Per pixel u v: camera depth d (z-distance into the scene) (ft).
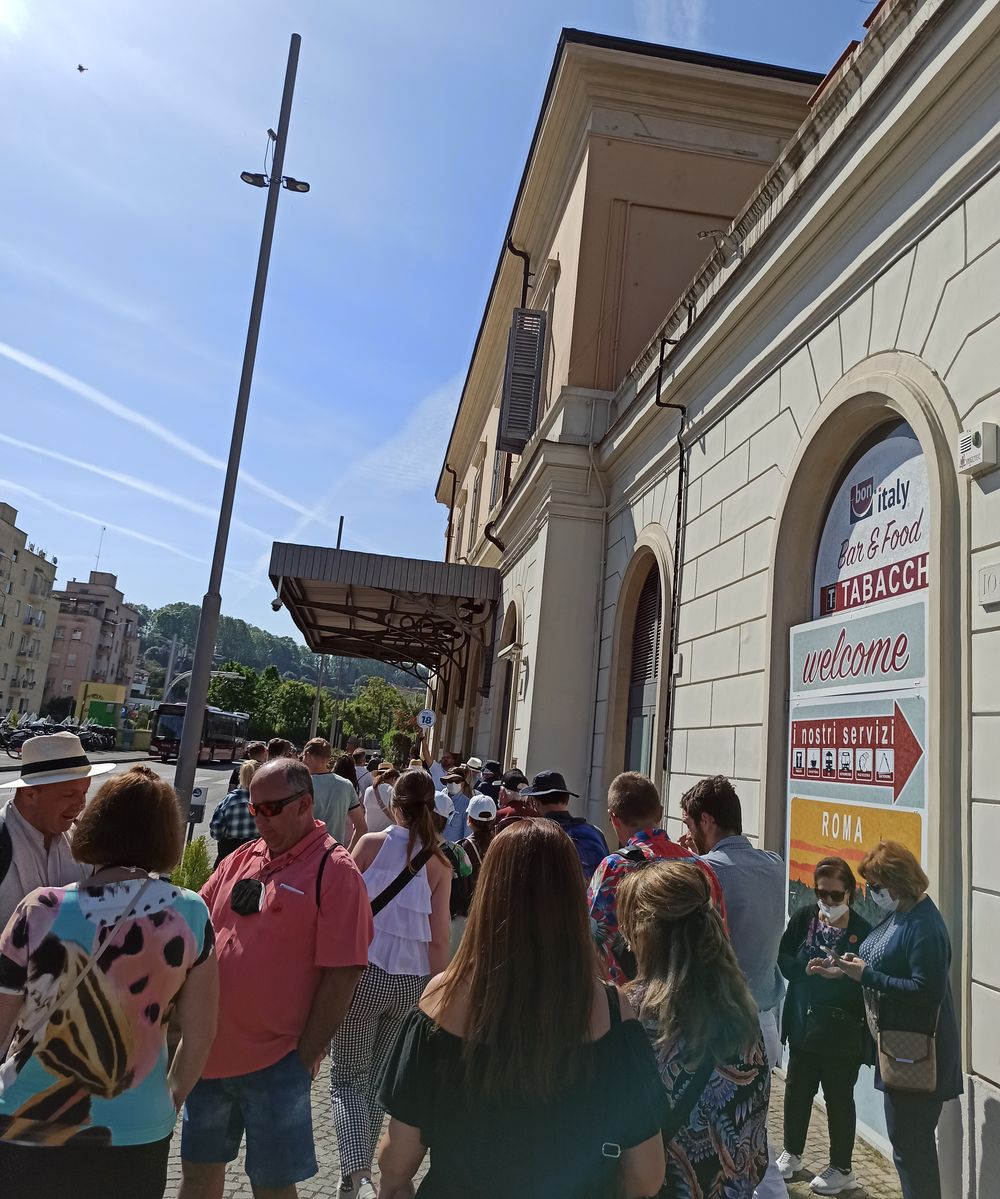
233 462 30.53
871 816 15.75
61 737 9.80
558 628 37.93
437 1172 5.49
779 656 19.80
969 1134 12.28
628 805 12.42
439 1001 5.94
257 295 31.27
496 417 69.05
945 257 15.28
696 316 27.78
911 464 16.43
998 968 12.16
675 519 28.68
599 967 6.11
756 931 10.95
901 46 17.24
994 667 12.96
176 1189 12.01
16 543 259.80
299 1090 9.57
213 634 29.45
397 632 72.13
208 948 7.91
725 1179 6.84
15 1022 7.07
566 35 42.55
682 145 42.88
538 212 53.31
